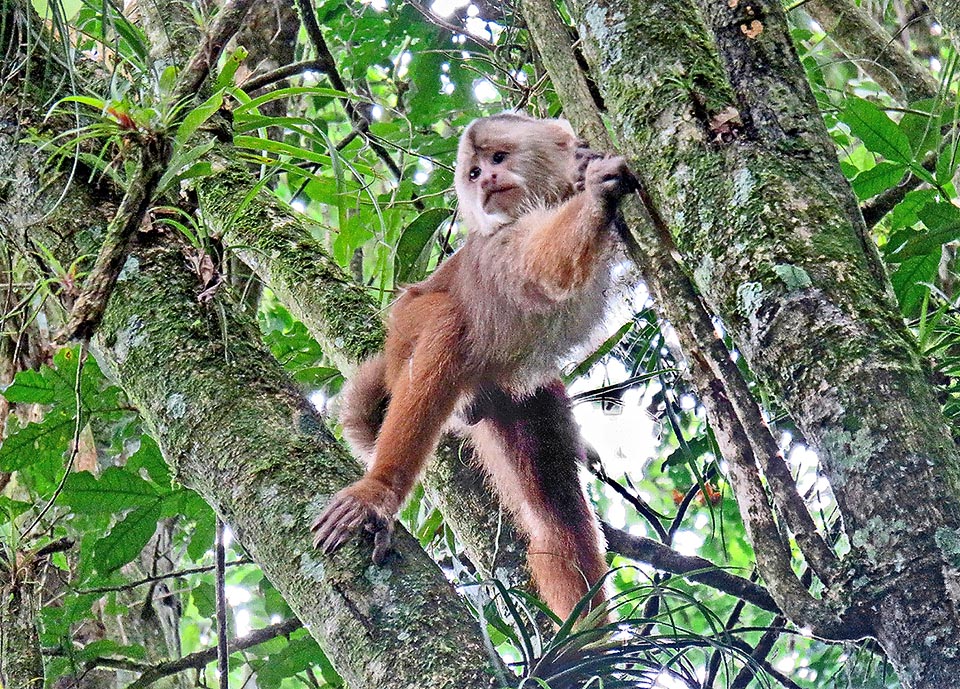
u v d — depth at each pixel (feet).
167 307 24.85
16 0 28.27
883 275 19.26
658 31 21.67
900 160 27.45
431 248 36.37
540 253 28.53
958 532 16.58
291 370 39.70
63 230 25.94
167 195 27.07
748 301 18.84
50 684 35.83
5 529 33.06
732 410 21.07
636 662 21.95
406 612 20.13
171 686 37.91
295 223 33.47
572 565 32.40
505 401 34.91
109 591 34.50
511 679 19.70
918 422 17.28
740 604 30.42
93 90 29.96
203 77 24.67
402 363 34.24
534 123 35.24
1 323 29.99
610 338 31.76
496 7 41.09
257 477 22.48
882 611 16.90
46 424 33.96
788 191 19.30
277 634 36.86
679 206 20.20
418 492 36.68
